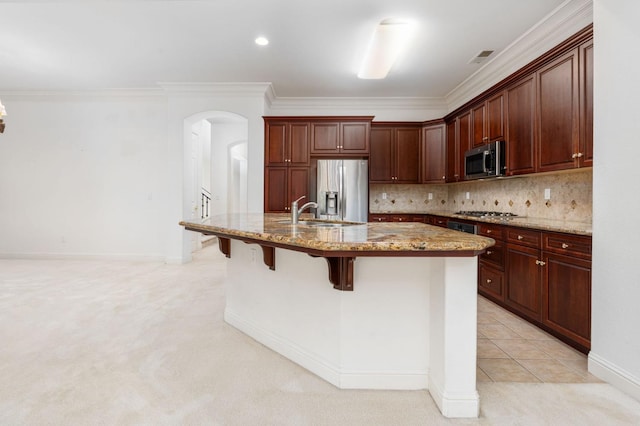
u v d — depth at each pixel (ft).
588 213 9.39
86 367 6.53
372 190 19.07
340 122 16.92
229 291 9.01
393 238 4.86
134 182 17.61
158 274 14.56
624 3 5.79
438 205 18.90
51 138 17.61
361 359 5.86
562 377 6.35
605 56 6.15
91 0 8.43
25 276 14.02
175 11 10.04
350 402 5.46
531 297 8.86
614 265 6.00
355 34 11.35
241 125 25.32
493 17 10.19
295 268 6.78
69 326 8.59
